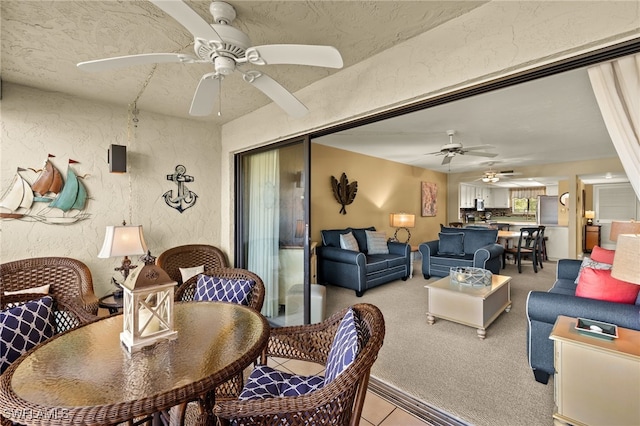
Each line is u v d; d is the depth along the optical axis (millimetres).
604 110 1381
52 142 2615
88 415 862
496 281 3375
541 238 6090
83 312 1718
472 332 2959
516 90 2729
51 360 1153
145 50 2004
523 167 6867
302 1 1527
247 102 2898
